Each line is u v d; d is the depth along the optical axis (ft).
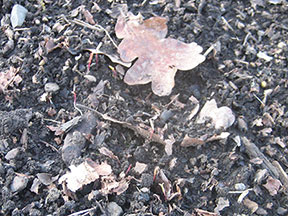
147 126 1.08
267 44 1.34
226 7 1.41
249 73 1.25
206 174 1.05
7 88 1.13
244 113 1.17
